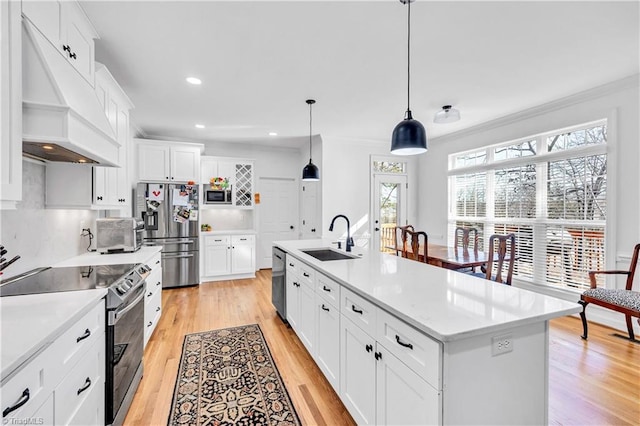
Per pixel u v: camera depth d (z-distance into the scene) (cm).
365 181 551
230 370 231
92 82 206
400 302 134
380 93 325
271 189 621
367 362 152
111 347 156
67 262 235
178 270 464
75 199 226
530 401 125
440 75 281
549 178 368
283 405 190
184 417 178
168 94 326
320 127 464
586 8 186
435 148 550
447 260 326
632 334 276
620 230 300
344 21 199
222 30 209
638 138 287
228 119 418
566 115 346
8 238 178
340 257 295
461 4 182
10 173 121
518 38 220
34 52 141
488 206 448
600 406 187
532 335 124
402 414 126
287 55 244
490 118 418
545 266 369
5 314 119
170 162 460
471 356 110
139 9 185
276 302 347
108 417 155
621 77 287
